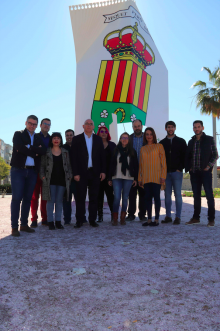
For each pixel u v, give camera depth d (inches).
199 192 189.0
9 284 81.7
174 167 191.9
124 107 410.6
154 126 443.5
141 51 432.5
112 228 172.7
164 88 460.1
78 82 432.5
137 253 113.6
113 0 427.8
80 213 177.0
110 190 205.2
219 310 65.6
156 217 183.2
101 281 84.0
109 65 423.2
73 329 57.9
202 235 148.2
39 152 159.0
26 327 58.6
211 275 88.3
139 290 77.4
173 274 89.6
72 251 116.8
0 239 140.1
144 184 186.1
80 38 437.7
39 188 182.2
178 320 61.1
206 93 834.8
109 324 59.7
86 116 423.8
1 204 360.5
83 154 179.2
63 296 73.9
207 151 180.1
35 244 129.0
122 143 188.4
